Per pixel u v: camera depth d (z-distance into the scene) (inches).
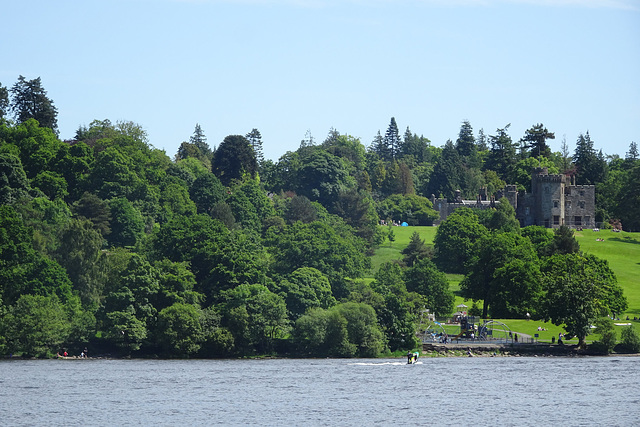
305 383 6309.1
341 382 6368.1
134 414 5162.4
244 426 4894.2
